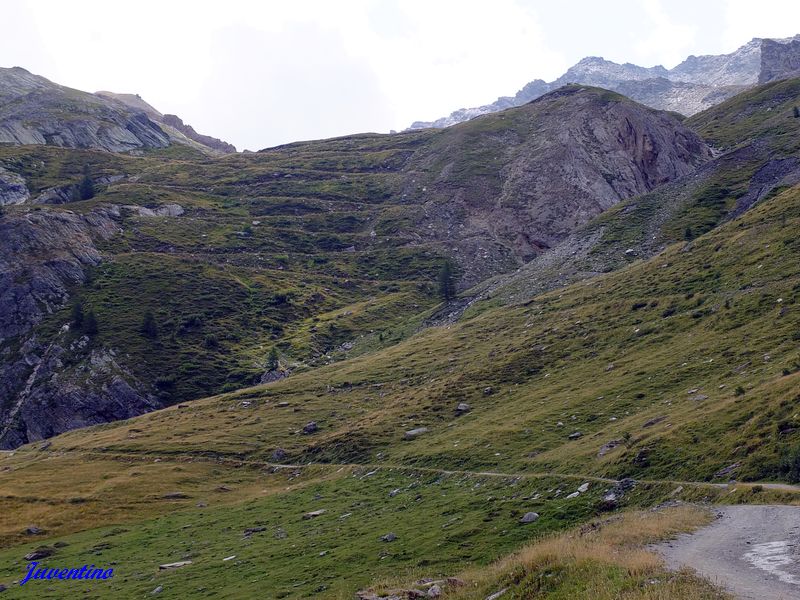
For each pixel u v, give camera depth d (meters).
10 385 184.00
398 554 43.69
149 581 51.28
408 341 156.25
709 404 56.56
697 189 188.75
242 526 67.38
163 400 171.25
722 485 40.22
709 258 108.56
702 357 73.06
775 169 178.38
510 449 67.75
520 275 178.50
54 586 54.84
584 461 55.25
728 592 21.66
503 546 40.81
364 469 80.38
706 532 31.16
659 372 74.31
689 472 44.72
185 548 61.81
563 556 29.72
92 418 168.88
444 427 86.50
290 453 99.38
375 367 135.38
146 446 114.94
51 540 74.81
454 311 174.12
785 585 22.05
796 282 81.25
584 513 44.03
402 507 59.97
